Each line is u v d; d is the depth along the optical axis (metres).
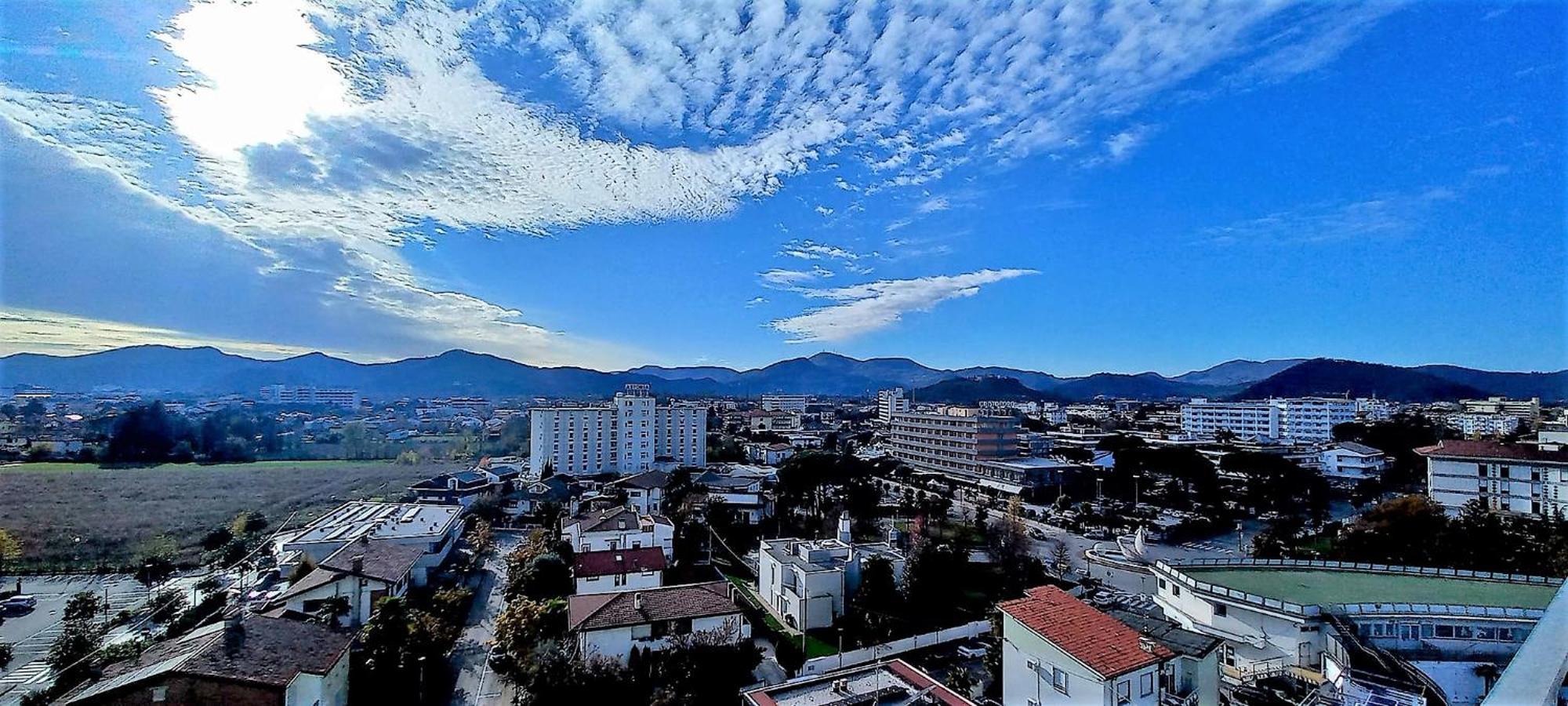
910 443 132.25
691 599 41.31
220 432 96.56
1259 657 35.72
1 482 66.25
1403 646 34.06
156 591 50.47
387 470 106.06
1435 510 58.03
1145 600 51.31
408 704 35.38
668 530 62.47
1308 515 88.19
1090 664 27.42
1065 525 84.69
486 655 42.75
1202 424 174.75
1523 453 65.69
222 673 28.48
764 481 98.12
